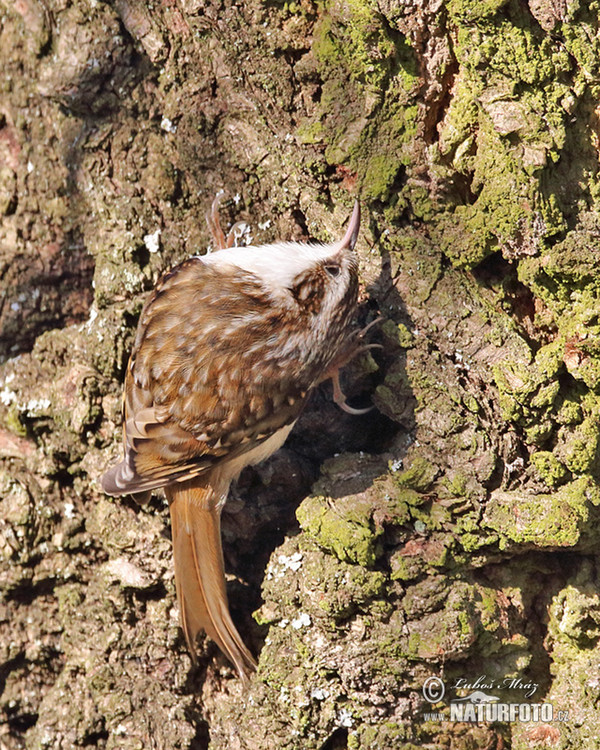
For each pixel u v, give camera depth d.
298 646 3.48
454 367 3.48
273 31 3.49
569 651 3.49
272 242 3.50
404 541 3.48
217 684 3.50
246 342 3.49
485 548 3.48
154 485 3.48
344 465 3.49
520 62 3.46
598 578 3.49
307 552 3.48
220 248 3.50
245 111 3.49
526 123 3.46
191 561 3.49
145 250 3.50
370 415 3.50
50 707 3.51
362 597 3.48
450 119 3.47
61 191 3.51
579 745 3.48
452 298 3.49
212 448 3.49
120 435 3.50
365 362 3.49
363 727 3.48
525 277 3.47
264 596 3.49
